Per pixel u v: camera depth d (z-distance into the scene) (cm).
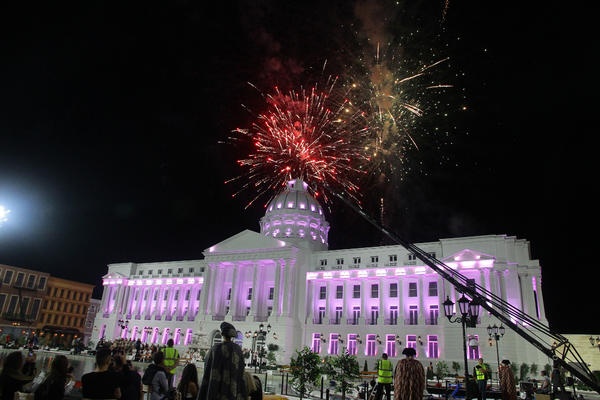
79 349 6375
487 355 5347
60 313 9800
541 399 2323
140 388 1178
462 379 3150
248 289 7700
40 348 6781
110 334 8656
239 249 7575
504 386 1950
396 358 6028
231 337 922
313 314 7094
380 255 6931
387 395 1886
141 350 5769
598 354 4928
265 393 2795
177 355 1382
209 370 866
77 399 1830
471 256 5862
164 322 8231
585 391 3944
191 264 8706
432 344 5888
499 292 5638
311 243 8025
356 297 6906
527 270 5806
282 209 8269
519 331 1475
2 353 4994
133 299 9062
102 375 935
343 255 7256
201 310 7612
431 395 2647
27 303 9156
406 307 6369
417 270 6312
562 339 1575
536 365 4869
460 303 1917
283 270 7244
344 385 2323
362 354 6309
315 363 2253
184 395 1172
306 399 2550
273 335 6612
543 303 5688
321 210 8525
